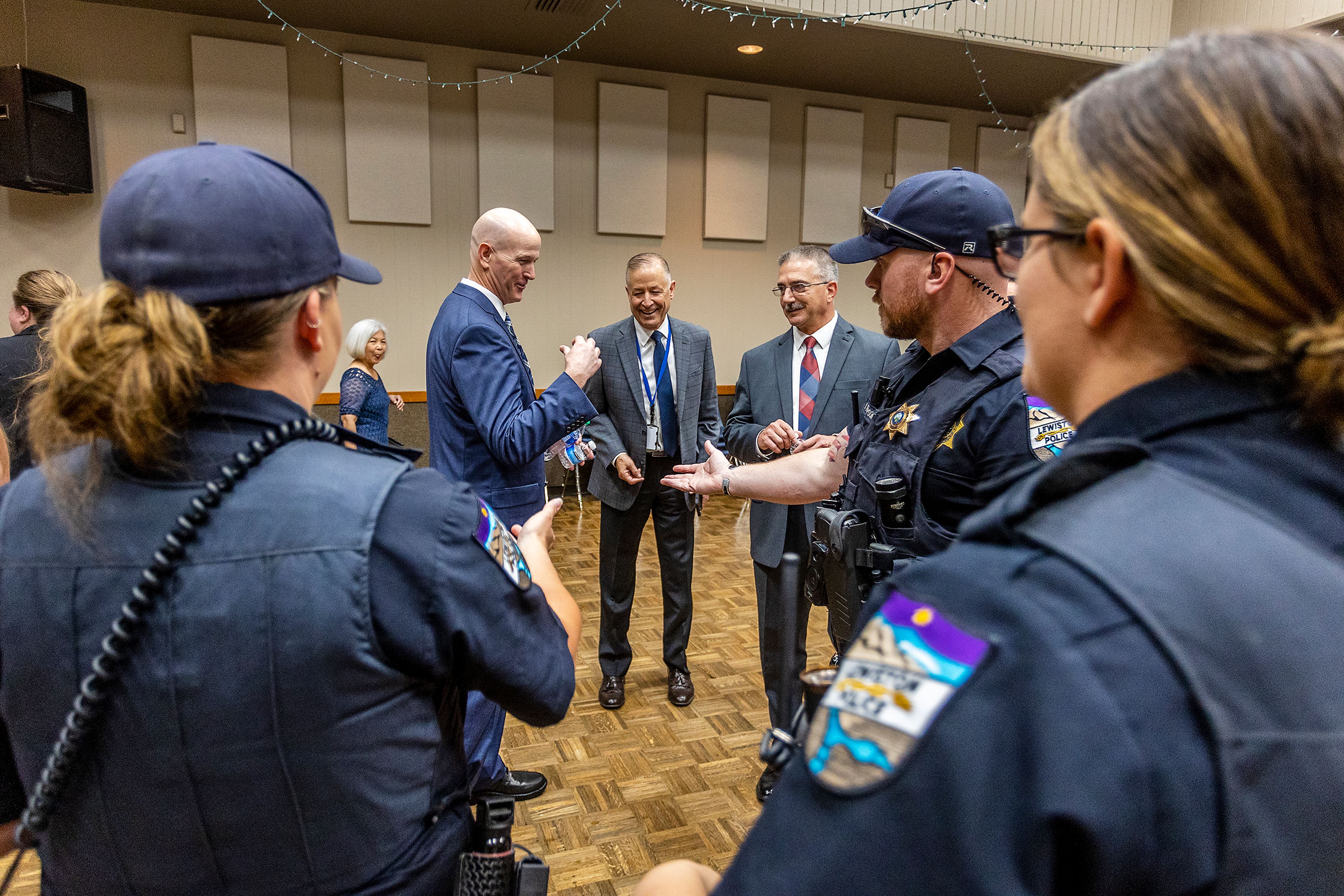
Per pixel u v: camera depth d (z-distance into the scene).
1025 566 0.34
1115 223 0.38
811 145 6.17
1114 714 0.29
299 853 0.59
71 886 0.61
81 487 0.58
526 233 2.04
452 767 0.72
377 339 4.09
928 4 4.59
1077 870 0.30
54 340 0.55
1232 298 0.36
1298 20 4.42
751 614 3.43
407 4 4.57
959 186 1.07
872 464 1.11
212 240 0.57
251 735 0.56
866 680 0.36
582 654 3.01
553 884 1.74
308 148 5.08
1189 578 0.32
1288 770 0.30
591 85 5.63
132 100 4.70
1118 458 0.38
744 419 2.50
